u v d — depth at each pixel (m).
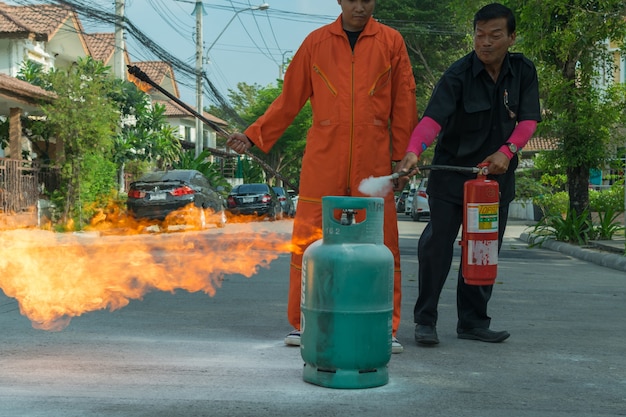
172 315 5.30
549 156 14.34
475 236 4.04
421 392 3.19
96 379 3.36
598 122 13.64
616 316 5.62
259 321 5.07
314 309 3.23
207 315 5.31
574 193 14.47
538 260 11.30
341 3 3.94
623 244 12.07
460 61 4.20
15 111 17.58
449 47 33.56
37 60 23.59
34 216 17.25
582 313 5.77
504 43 4.05
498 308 6.00
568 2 12.90
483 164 4.04
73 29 23.50
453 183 4.25
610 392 3.25
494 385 3.34
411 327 4.98
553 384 3.38
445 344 4.35
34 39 21.70
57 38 24.38
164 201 16.97
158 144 23.77
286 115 4.11
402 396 3.12
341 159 3.93
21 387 3.21
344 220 3.22
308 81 4.07
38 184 18.00
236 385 3.26
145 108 23.33
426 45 33.38
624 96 14.12
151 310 5.53
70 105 17.42
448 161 4.30
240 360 3.77
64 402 2.98
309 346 3.26
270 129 4.10
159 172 18.56
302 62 4.05
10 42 21.72
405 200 33.97
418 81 33.72
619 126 14.52
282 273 8.33
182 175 18.27
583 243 13.20
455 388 3.27
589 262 11.23
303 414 2.83
